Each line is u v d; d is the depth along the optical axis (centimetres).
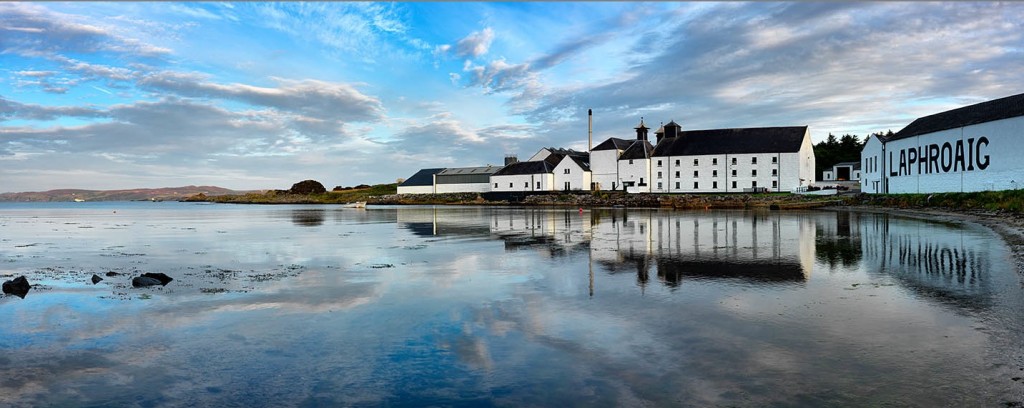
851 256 2020
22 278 1605
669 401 704
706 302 1267
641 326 1062
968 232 2906
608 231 3412
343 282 1627
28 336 1058
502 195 11494
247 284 1616
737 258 2023
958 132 5394
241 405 721
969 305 1191
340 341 996
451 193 12756
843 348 902
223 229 4306
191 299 1392
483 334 1027
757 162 9156
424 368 846
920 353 867
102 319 1185
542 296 1370
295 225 4731
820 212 5600
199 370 857
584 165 10731
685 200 8012
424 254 2333
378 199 13488
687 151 9706
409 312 1213
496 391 749
